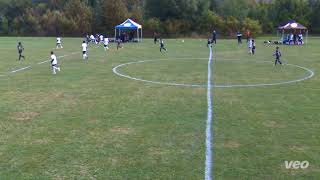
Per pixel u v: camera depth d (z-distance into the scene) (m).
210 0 85.00
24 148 11.44
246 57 36.25
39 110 15.72
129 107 16.19
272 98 17.97
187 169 10.02
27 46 50.31
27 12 84.62
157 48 47.03
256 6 85.19
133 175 9.69
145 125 13.61
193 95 18.64
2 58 34.78
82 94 18.83
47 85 21.28
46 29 82.69
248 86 21.05
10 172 9.86
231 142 11.91
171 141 11.99
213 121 14.07
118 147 11.52
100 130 13.08
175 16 81.69
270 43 55.69
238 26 78.44
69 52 41.31
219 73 25.94
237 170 9.95
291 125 13.61
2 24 84.12
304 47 48.34
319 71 26.83
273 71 26.88
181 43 57.38
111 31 81.06
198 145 11.65
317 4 79.19
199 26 80.62
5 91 19.61
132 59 34.38
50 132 12.89
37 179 9.47
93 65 29.94
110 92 19.34
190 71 26.88
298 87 20.73
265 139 12.16
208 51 42.75
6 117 14.69
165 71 26.84
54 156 10.85
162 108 16.00
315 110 15.68
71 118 14.52
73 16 82.12
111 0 80.62
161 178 9.52
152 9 82.81
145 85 21.39
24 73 25.75
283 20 80.88
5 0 87.50
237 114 15.05
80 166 10.20
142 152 11.13
